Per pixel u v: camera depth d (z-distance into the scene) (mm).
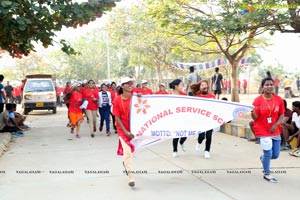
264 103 6070
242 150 9242
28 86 22641
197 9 16016
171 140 11000
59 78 67312
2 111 13500
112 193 5871
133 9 32062
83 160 8406
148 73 57000
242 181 6438
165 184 6328
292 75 50500
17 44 10789
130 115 6402
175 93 8648
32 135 12867
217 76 19422
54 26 9570
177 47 20656
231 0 13312
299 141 8477
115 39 36969
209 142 8328
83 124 16359
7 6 8000
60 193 5934
